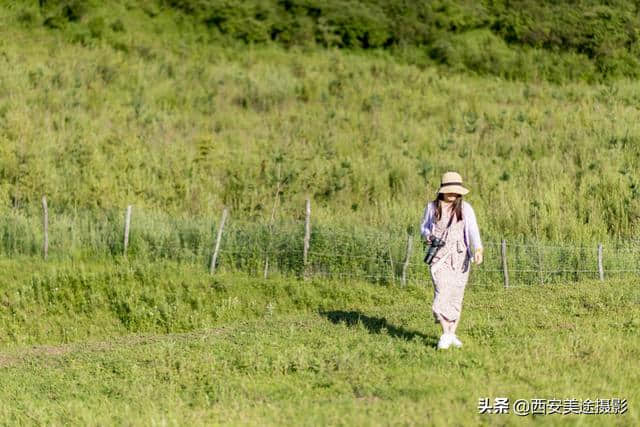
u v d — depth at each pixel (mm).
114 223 38688
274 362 19344
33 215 40219
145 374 20031
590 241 37594
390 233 37906
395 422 14359
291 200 45000
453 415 14555
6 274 34250
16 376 22047
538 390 16219
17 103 55781
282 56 74125
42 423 16703
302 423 14719
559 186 43344
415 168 48094
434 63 74750
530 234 38688
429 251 19500
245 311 32562
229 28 76562
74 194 44000
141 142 52125
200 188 45875
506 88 68812
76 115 55906
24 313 31703
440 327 22891
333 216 41875
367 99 63562
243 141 54281
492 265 35188
